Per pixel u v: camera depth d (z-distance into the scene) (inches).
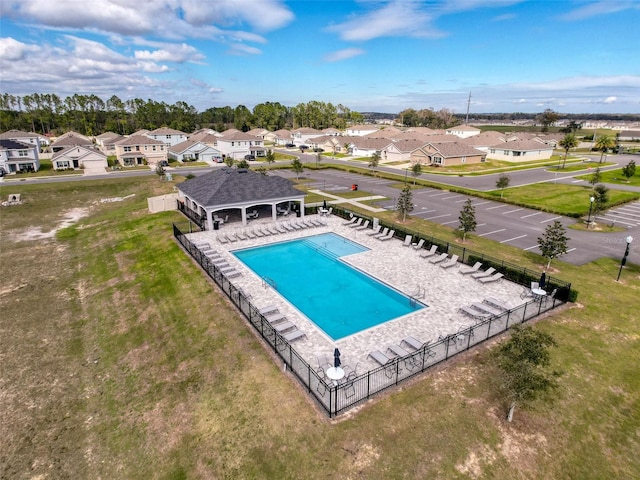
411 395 562.6
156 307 875.4
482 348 674.2
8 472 495.2
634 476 448.1
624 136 6250.0
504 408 540.4
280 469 456.1
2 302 954.7
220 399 575.2
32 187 2273.6
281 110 7578.7
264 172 2422.5
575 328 737.6
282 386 586.9
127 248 1270.9
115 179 2556.6
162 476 465.7
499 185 2000.5
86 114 6161.4
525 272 954.7
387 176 2586.1
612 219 1550.2
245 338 713.0
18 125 5615.2
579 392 571.8
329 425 511.2
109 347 760.3
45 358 737.6
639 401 558.3
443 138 4163.4
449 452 472.7
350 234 1315.2
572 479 444.5
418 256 1115.9
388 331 724.0
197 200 1362.0
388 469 450.3
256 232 1293.1
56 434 553.3
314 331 725.9
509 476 445.1
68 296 988.6
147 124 6063.0
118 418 571.5
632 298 859.4
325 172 2883.9
